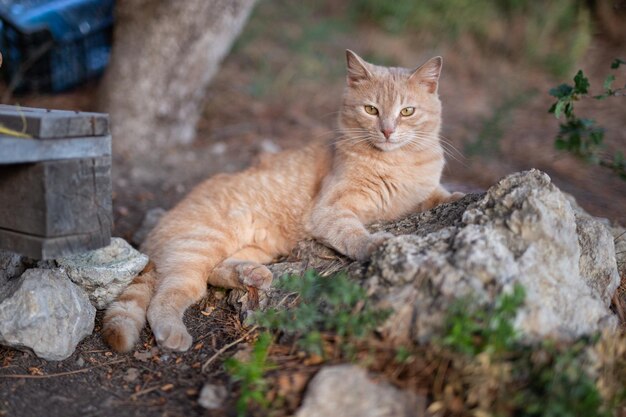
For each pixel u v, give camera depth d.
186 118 6.71
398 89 3.90
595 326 2.75
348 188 3.89
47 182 2.54
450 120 7.50
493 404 2.34
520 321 2.49
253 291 3.56
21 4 6.92
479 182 5.74
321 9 11.16
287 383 2.58
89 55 7.34
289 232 4.12
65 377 2.95
